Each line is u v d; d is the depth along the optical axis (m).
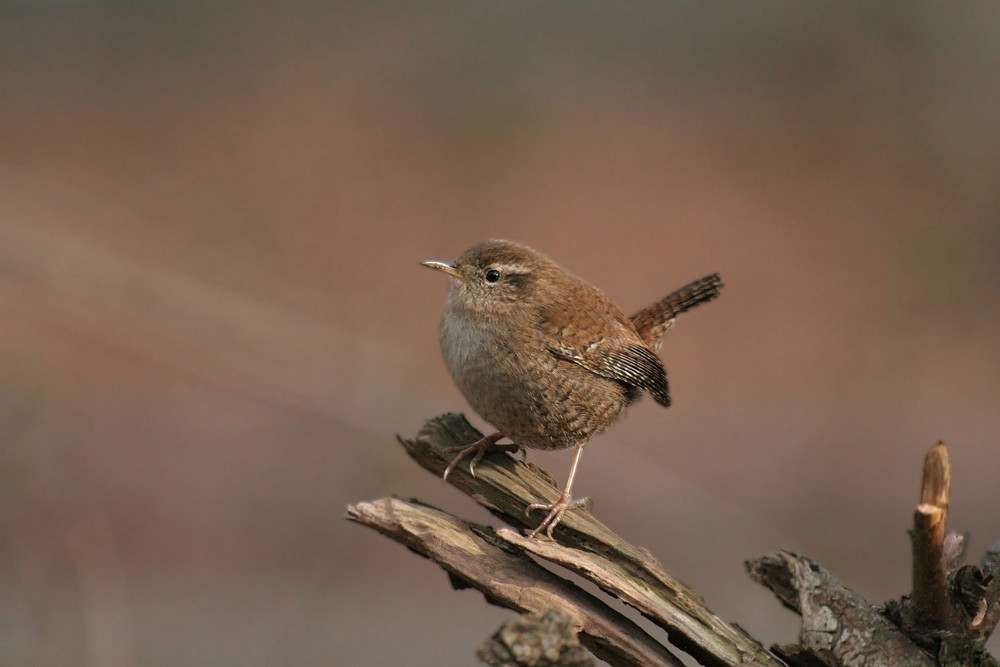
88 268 12.38
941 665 4.53
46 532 10.26
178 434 13.10
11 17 16.14
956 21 20.41
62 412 12.57
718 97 24.30
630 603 4.73
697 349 16.77
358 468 12.34
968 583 4.57
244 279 14.28
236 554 11.38
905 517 12.36
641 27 25.81
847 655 4.55
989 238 17.88
